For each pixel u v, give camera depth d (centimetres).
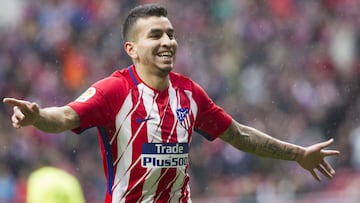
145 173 1445
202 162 3722
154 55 1459
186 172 1489
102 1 4744
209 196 3509
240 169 3722
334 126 4247
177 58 4472
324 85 4466
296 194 3362
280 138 4084
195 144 3759
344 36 4953
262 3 4978
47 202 1271
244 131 1591
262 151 1608
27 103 1308
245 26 4778
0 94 4150
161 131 1454
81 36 4575
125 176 1448
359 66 4788
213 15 4900
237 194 3541
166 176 1457
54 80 4291
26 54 4441
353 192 3133
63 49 4444
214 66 4453
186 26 4778
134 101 1451
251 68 4494
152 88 1467
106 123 1441
